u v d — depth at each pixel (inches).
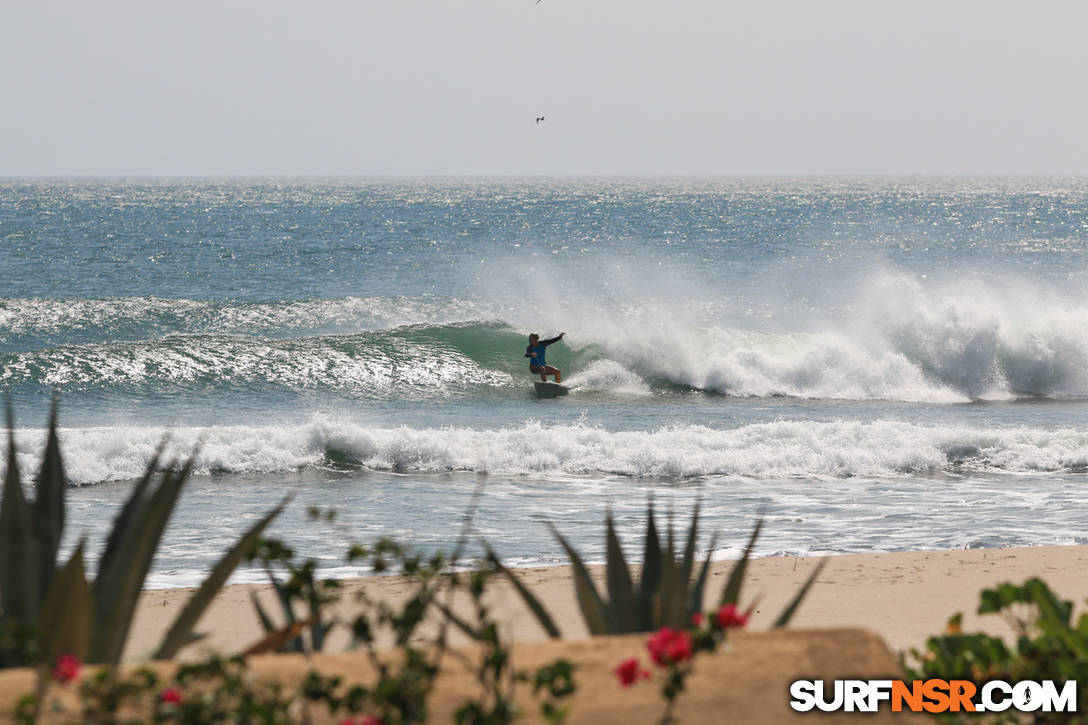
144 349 3978.8
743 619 426.0
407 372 4037.9
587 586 642.2
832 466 2514.8
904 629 1266.0
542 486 2353.6
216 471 2474.2
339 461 2561.5
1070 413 3622.0
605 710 429.4
